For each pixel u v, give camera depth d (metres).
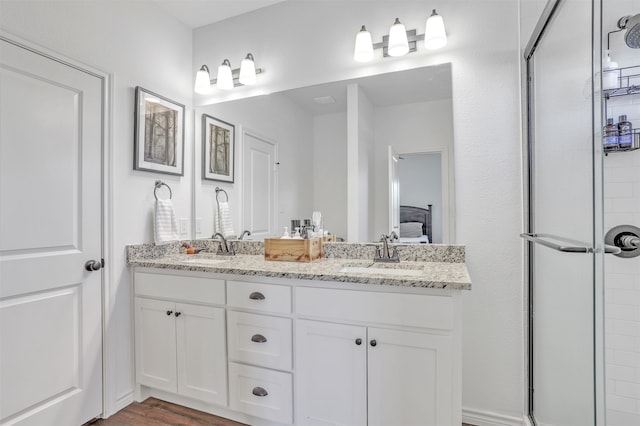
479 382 1.70
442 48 1.80
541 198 1.48
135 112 2.02
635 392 1.50
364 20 1.98
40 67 1.57
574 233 1.14
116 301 1.89
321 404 1.48
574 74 1.15
